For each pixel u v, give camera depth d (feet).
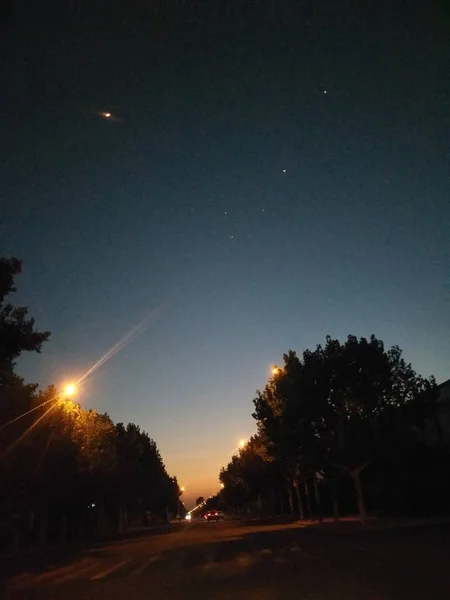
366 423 96.07
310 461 106.83
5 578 67.31
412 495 112.06
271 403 125.39
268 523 169.17
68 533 162.61
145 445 282.77
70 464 116.26
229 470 308.19
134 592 47.88
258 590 42.93
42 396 106.83
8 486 95.30
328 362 99.91
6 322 66.28
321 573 48.98
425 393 97.71
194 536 136.87
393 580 41.45
